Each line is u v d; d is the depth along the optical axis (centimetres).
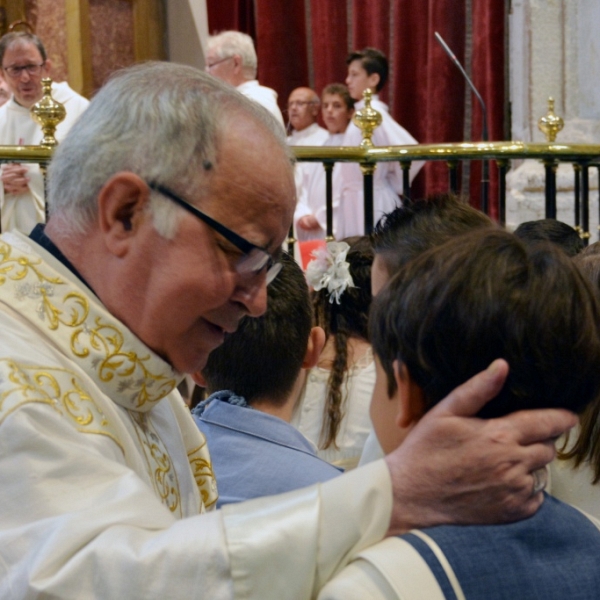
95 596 93
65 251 119
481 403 92
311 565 93
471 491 93
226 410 158
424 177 623
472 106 620
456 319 92
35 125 504
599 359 95
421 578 88
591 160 382
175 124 112
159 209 112
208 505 143
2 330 113
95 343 116
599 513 151
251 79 565
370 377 207
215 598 93
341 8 682
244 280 116
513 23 552
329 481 98
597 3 514
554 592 91
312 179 575
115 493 100
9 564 96
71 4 683
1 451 101
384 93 659
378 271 172
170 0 743
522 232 260
